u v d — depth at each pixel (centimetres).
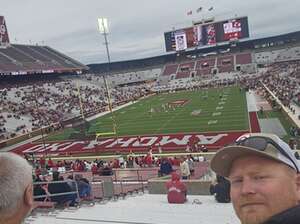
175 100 7569
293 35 14112
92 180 1897
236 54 12512
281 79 7994
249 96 6775
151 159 2764
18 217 194
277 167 146
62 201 1238
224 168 158
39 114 6319
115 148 4125
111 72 14125
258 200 141
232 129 4303
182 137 4247
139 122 5478
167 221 939
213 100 6844
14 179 189
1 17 9694
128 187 1798
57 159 3366
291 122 3950
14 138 4966
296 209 129
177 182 1233
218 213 991
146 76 13512
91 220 998
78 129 4962
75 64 10888
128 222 949
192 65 12556
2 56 9125
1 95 7175
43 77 10200
